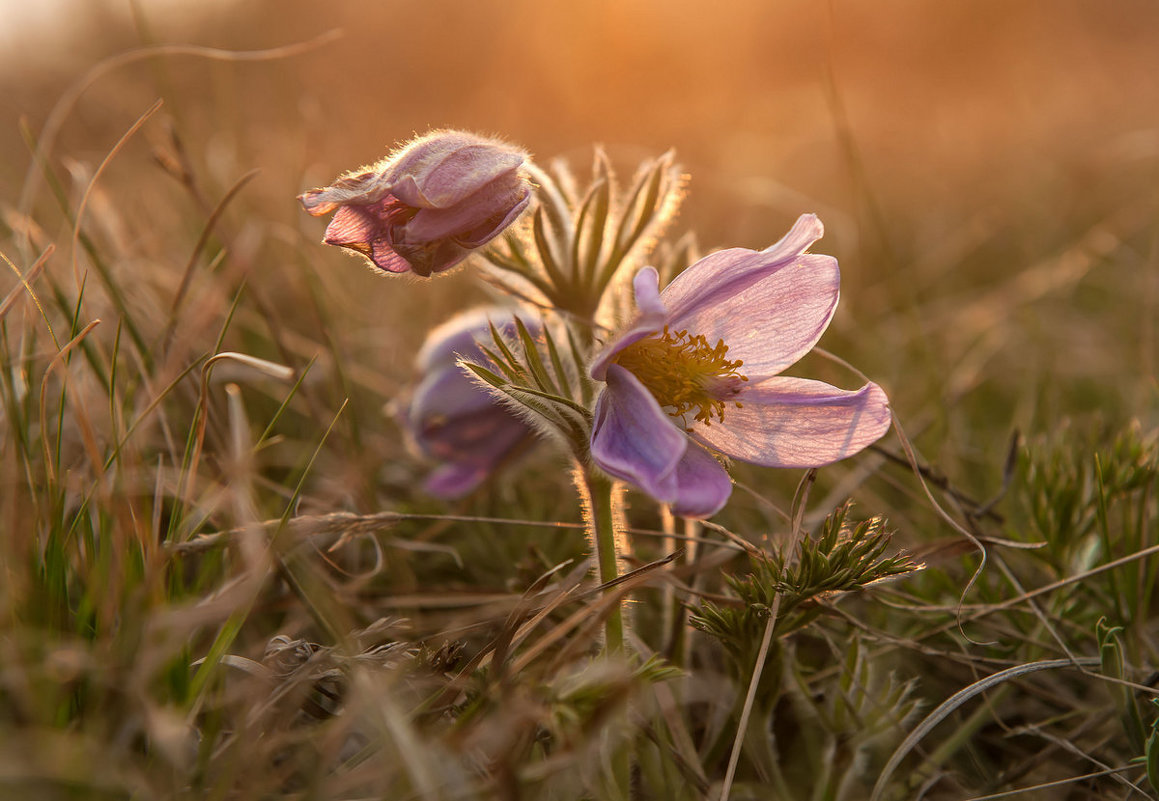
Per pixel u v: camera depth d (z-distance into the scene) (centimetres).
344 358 47
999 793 34
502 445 42
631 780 35
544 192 38
